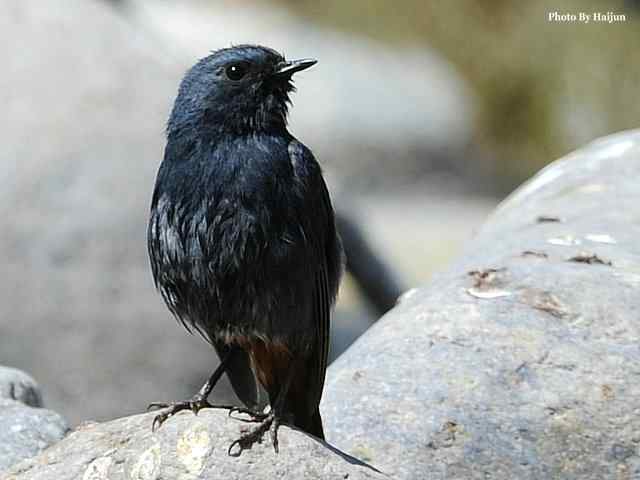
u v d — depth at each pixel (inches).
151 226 364.5
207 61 370.3
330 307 374.3
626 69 1126.4
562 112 1145.4
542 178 523.8
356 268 753.6
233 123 365.1
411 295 443.8
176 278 359.9
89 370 606.5
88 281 613.0
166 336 613.3
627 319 395.2
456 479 362.6
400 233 1066.1
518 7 1162.6
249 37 1261.1
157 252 362.9
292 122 1233.4
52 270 613.0
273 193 353.4
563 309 400.5
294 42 1274.6
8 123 631.2
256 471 323.6
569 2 1154.7
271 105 369.1
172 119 369.7
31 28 660.1
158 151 634.2
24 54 650.2
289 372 360.8
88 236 615.8
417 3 1237.1
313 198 360.2
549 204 492.4
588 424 369.4
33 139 625.9
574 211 478.9
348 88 1250.6
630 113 1127.6
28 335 605.9
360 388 386.9
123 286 614.9
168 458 325.1
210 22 1275.8
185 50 1192.2
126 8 820.0
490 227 490.9
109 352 609.6
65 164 622.5
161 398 611.5
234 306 354.3
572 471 362.6
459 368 385.4
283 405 350.6
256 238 351.6
